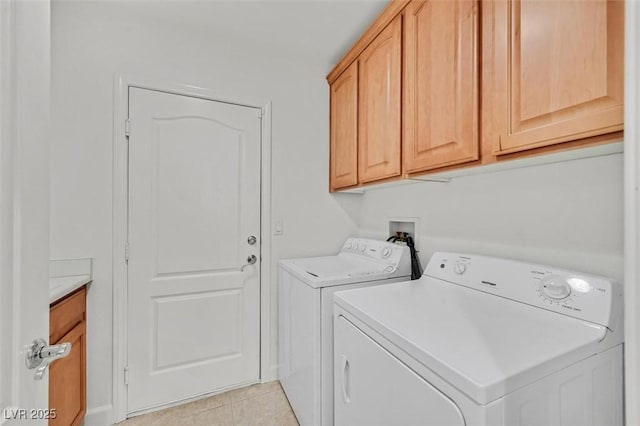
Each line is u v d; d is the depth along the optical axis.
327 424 1.38
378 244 1.83
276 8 1.58
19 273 0.51
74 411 1.40
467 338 0.78
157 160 1.72
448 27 1.11
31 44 0.55
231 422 1.61
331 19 1.67
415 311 0.98
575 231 1.01
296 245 2.10
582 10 0.72
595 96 0.69
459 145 1.06
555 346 0.72
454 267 1.30
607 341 0.78
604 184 0.93
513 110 0.88
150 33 1.70
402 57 1.38
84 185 1.55
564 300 0.90
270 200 2.02
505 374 0.61
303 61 2.12
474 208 1.38
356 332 1.02
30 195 0.54
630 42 0.43
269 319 2.01
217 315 1.87
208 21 1.69
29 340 0.54
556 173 1.06
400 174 1.40
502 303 1.04
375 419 0.90
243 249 1.95
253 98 1.97
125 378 1.63
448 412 0.65
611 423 0.77
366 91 1.69
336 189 2.09
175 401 1.75
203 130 1.84
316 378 1.37
